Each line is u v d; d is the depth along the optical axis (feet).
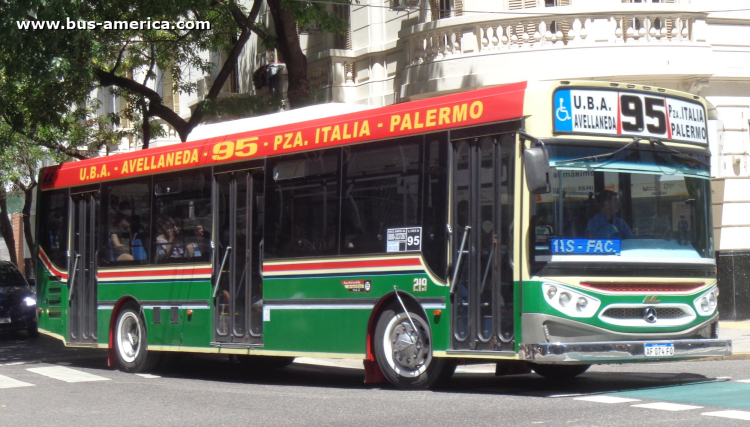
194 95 106.52
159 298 46.65
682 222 34.37
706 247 34.91
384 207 36.58
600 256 32.22
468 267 33.68
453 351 33.86
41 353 61.26
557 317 31.35
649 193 33.63
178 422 30.04
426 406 31.32
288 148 40.57
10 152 102.17
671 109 34.76
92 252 51.52
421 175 35.35
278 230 40.60
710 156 36.14
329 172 38.78
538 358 31.09
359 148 37.78
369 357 36.76
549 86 32.09
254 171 42.06
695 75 61.31
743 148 66.28
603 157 32.76
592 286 31.91
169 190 46.68
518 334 31.76
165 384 42.24
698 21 62.08
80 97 74.43
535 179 30.55
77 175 53.21
